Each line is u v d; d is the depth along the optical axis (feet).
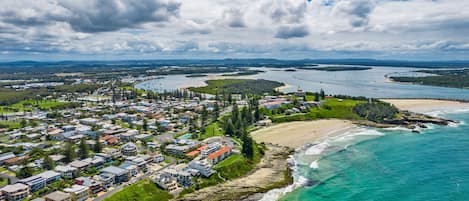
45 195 364.38
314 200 364.17
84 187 367.66
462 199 356.79
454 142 573.33
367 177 422.41
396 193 375.66
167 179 396.16
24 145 545.44
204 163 431.43
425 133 645.10
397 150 531.91
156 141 588.09
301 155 514.27
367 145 563.48
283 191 387.55
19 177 412.98
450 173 427.74
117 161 471.62
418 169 445.37
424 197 364.38
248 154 491.31
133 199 363.97
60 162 463.42
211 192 385.50
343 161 482.69
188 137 604.90
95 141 548.31
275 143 581.53
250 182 413.39
